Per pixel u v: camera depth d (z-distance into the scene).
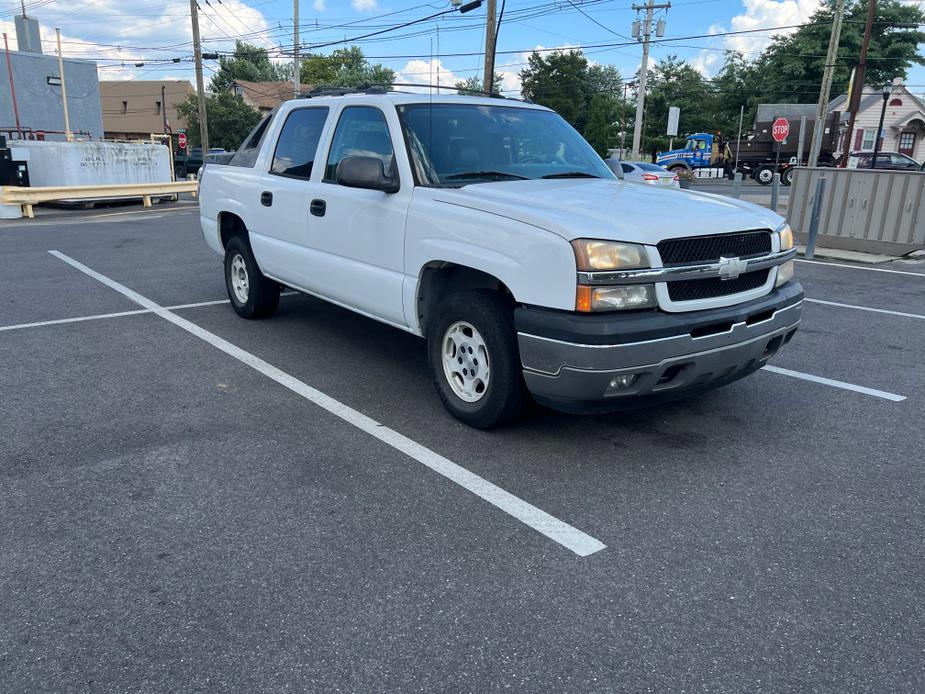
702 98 68.00
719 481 3.73
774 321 4.09
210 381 5.15
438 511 3.39
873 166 31.83
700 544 3.14
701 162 44.91
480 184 4.38
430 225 4.22
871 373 5.54
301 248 5.55
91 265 9.94
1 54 33.19
